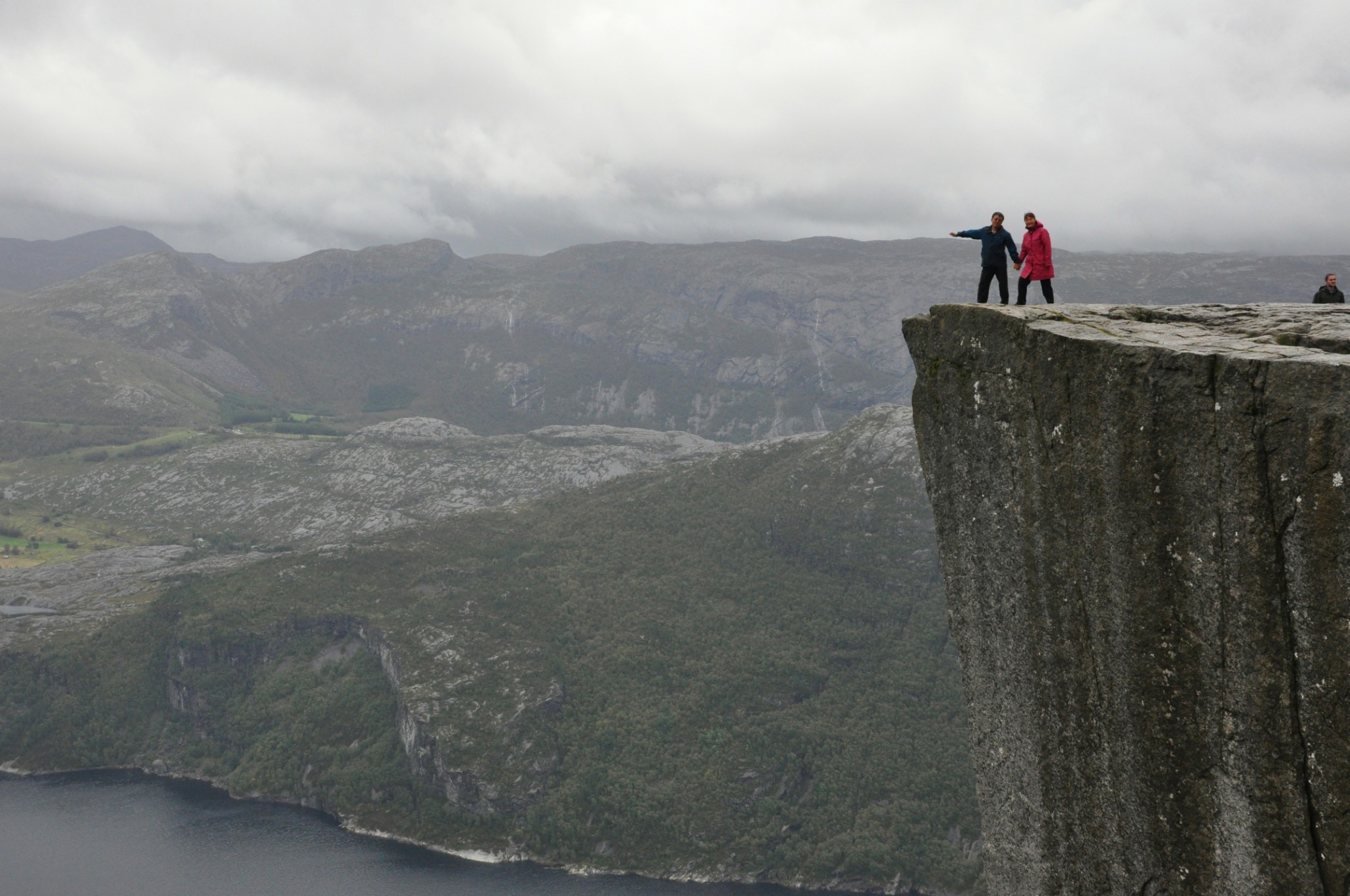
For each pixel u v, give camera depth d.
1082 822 14.66
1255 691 11.96
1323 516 11.17
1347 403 10.95
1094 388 13.91
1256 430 11.80
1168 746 13.12
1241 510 12.01
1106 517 13.83
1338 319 14.34
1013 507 15.69
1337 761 11.14
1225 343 13.23
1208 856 12.68
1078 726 14.64
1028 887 15.70
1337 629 11.09
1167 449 12.91
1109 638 13.92
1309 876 11.51
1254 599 11.91
